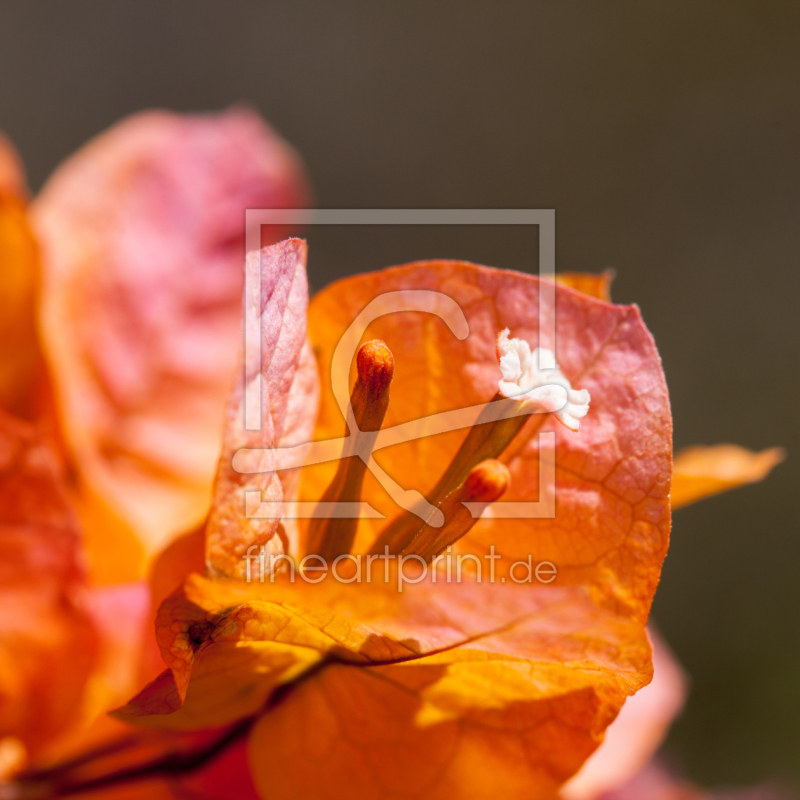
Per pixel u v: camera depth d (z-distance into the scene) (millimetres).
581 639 204
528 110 883
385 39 896
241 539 201
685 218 845
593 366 214
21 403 255
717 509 748
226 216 288
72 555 237
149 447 271
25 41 811
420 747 211
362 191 833
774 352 799
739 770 660
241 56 854
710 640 705
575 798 247
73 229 276
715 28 915
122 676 242
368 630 204
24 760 239
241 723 227
